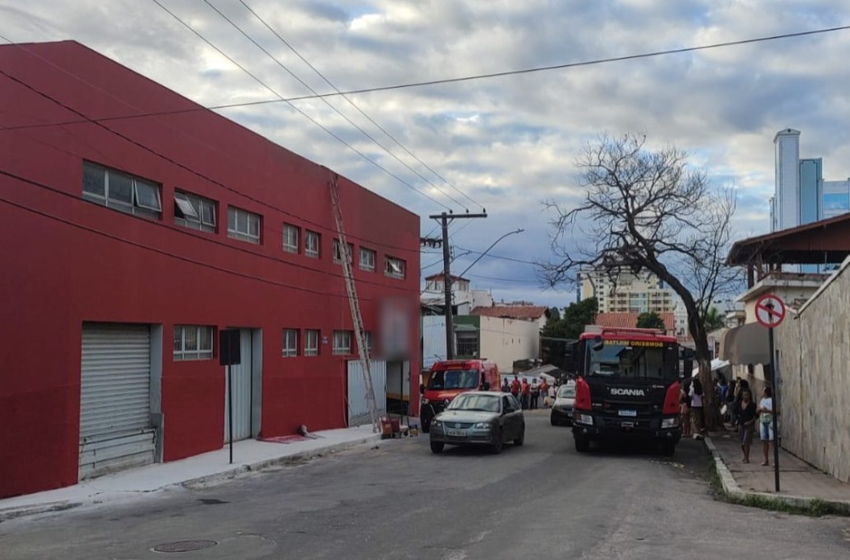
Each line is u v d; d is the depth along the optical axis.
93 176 15.64
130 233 16.44
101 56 15.67
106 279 15.64
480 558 8.22
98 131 15.53
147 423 17.33
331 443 22.09
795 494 12.73
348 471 16.91
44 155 14.07
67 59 14.71
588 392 20.47
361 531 9.75
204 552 8.60
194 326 19.27
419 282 36.75
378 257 32.09
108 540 9.45
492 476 15.70
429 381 29.88
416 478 15.46
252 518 10.86
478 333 58.47
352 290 27.25
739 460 18.22
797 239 28.39
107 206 15.92
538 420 36.16
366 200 30.78
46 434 13.85
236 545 8.95
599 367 20.56
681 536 9.62
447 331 34.84
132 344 16.92
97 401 15.70
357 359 29.41
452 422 20.39
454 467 17.45
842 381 14.34
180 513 11.54
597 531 9.79
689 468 18.27
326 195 27.19
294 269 24.66
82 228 14.94
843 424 14.30
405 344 34.12
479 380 29.23
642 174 28.09
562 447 22.56
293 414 24.39
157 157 17.53
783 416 21.11
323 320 26.81
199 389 19.06
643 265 28.14
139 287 16.73
